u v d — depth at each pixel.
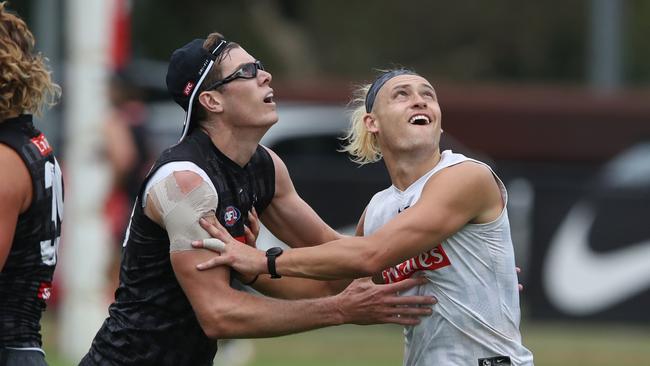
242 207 18.97
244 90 18.58
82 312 38.84
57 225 18.00
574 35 121.88
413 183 18.97
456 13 121.94
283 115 54.78
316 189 46.31
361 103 20.38
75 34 39.31
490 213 18.61
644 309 45.62
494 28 122.25
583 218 46.00
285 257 18.38
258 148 19.86
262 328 18.30
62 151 51.91
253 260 18.36
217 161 18.70
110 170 39.62
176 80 18.84
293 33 118.12
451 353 18.64
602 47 85.50
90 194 39.09
